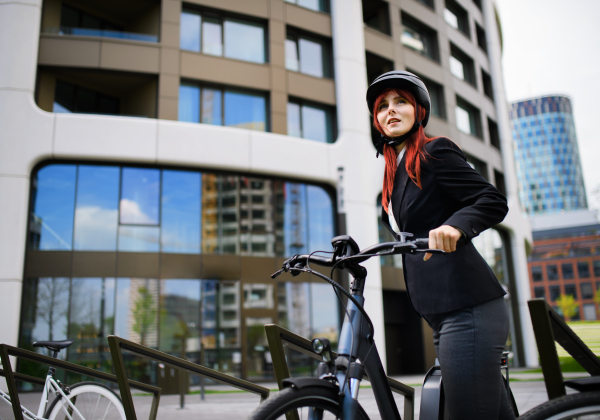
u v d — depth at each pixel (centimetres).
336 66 1770
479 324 170
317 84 1731
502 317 175
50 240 1358
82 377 1281
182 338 1402
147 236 1433
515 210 2455
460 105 2322
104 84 1565
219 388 1248
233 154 1514
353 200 1644
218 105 1590
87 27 1641
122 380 269
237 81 1600
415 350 1811
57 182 1394
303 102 1725
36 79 1427
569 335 138
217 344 1434
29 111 1357
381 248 154
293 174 1592
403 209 188
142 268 1406
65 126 1375
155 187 1467
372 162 1734
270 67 1659
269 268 1541
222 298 1466
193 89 1563
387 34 2011
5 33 1385
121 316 1360
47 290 1324
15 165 1322
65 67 1431
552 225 10175
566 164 16325
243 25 1689
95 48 1458
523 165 16738
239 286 1491
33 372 1246
